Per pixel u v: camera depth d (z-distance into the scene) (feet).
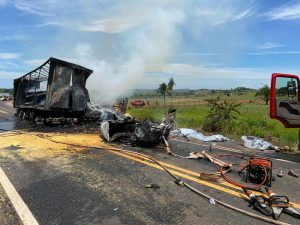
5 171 18.66
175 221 12.05
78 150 25.45
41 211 12.78
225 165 20.40
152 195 14.90
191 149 27.86
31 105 49.29
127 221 11.98
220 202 13.96
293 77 23.71
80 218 12.19
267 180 17.10
